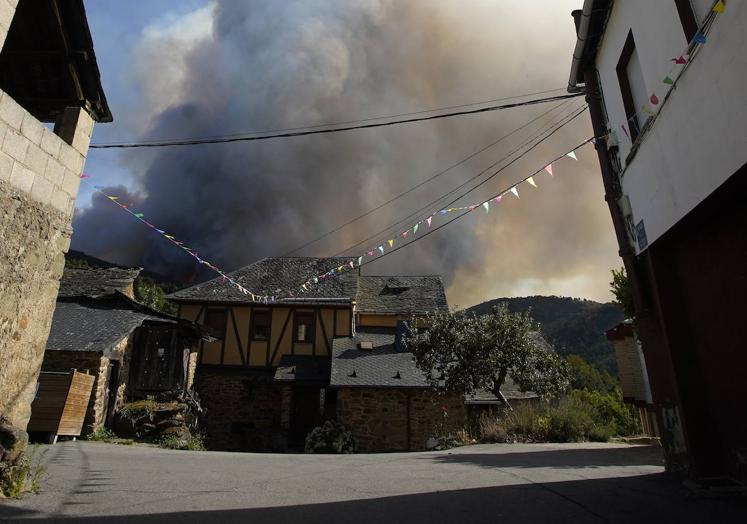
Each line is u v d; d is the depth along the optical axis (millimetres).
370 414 15359
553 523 2953
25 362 4129
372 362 17125
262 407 18344
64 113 4938
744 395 3744
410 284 24688
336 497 3773
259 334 19688
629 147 5371
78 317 12852
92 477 4660
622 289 9641
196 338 16266
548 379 12648
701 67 3652
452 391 14773
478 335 13039
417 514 3176
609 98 6004
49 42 5770
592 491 3877
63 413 9445
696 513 3174
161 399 13500
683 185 4070
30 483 3867
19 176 4086
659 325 4742
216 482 4523
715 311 4078
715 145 3523
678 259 4625
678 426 4402
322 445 14367
